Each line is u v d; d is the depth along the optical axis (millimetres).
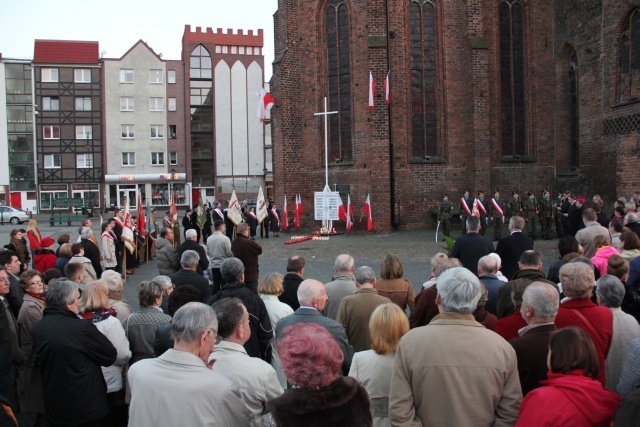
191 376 3793
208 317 4012
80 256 11516
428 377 4000
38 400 6285
